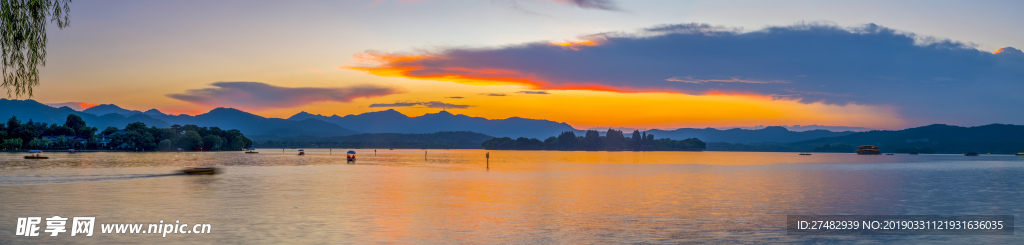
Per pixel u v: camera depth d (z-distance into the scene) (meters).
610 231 30.50
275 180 65.81
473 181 67.31
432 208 39.28
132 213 35.38
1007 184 69.94
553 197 47.88
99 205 39.38
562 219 34.62
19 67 24.72
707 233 30.20
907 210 41.19
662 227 31.95
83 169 88.31
